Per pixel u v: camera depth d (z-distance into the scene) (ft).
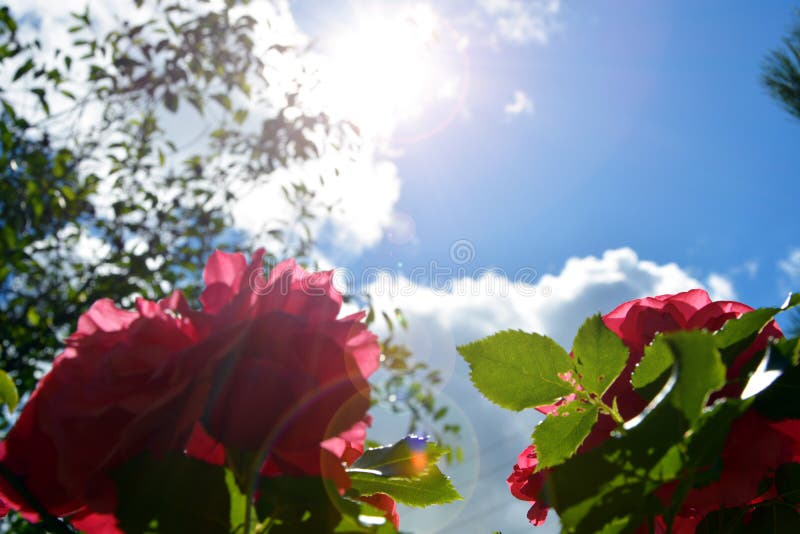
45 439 1.04
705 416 0.95
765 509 1.08
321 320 1.04
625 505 0.95
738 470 1.05
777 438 1.06
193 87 9.42
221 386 0.96
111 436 0.98
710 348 0.90
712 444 0.95
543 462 1.12
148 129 9.60
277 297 1.05
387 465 1.20
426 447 1.22
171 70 8.81
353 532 0.95
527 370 1.16
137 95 9.06
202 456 0.99
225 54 9.35
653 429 0.95
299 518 0.95
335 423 0.98
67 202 8.60
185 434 0.95
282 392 0.97
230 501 0.95
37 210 7.86
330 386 0.99
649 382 1.13
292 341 1.01
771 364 1.01
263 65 9.17
